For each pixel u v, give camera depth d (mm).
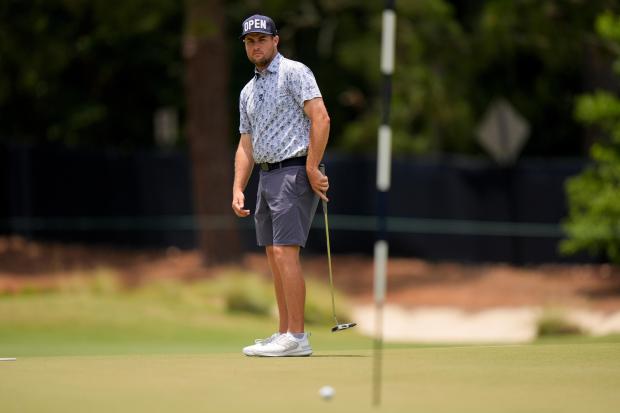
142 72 107938
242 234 90250
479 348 26453
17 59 85188
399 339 59219
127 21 83000
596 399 17828
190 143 83312
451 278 85312
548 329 61500
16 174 89188
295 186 25422
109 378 20641
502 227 89875
